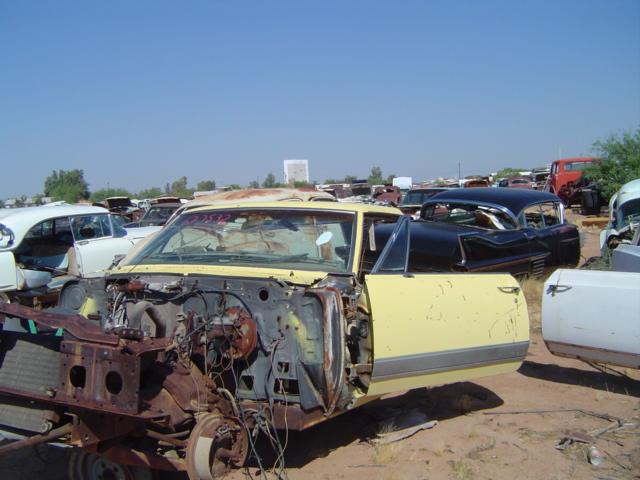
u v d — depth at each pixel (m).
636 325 4.95
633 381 5.82
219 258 4.46
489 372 4.61
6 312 3.38
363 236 4.67
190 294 3.85
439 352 4.14
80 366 3.19
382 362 3.84
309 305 3.67
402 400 5.36
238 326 3.63
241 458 3.58
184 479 3.83
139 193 59.06
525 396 5.45
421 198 20.44
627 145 24.94
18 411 3.41
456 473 3.93
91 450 3.34
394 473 3.94
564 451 4.27
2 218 9.01
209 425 3.36
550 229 9.99
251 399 3.76
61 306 4.27
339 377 3.59
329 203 4.86
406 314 3.99
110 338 3.11
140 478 3.56
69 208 9.91
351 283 4.12
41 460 4.09
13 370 3.38
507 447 4.35
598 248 15.56
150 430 3.41
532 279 9.45
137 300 3.95
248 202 5.14
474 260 8.37
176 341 3.50
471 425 4.77
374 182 74.94
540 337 7.46
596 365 6.33
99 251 9.89
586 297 5.22
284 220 4.71
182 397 3.36
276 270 4.12
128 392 3.06
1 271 8.12
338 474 3.93
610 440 4.45
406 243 5.11
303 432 4.65
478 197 10.01
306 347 3.65
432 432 4.63
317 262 4.34
